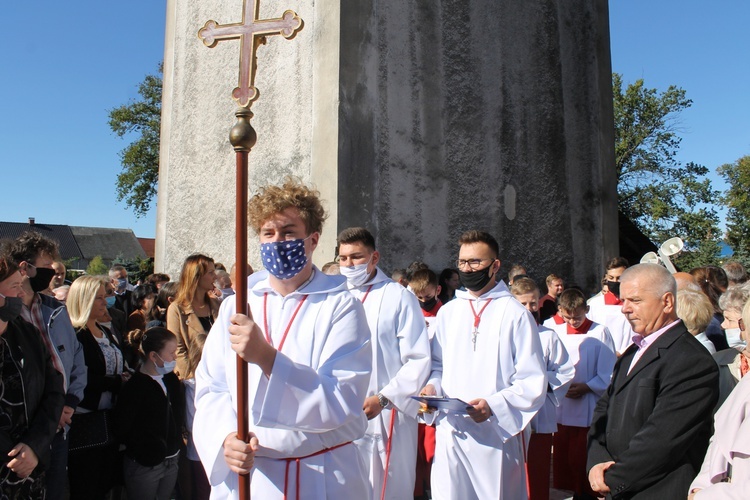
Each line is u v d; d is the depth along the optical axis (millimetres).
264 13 8219
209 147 8703
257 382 2387
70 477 4184
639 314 3002
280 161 7914
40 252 3885
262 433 2326
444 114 8695
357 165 7578
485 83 9312
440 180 8555
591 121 11172
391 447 3949
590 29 11359
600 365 5148
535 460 4734
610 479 2854
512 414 3684
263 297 2525
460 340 4027
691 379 2791
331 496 2312
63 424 3898
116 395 4328
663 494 2762
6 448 3119
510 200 9508
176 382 4332
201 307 4914
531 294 4828
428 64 8555
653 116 26328
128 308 9484
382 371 3971
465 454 3842
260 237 2445
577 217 10727
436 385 4023
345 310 2420
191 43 9086
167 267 8984
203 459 2303
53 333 3881
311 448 2316
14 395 3193
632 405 2922
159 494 4203
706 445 2850
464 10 9125
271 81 8164
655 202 25031
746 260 14477
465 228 8805
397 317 4023
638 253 14570
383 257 7770
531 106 10047
